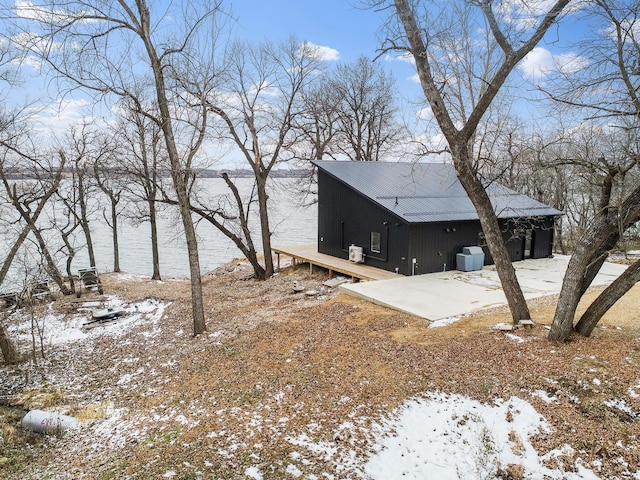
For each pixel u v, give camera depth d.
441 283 13.58
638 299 10.40
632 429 5.19
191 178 16.14
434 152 8.67
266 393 7.04
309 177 26.83
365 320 10.45
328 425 5.87
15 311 15.38
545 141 12.27
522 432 5.44
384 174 18.97
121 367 10.03
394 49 8.27
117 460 5.51
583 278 7.31
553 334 7.48
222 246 35.16
